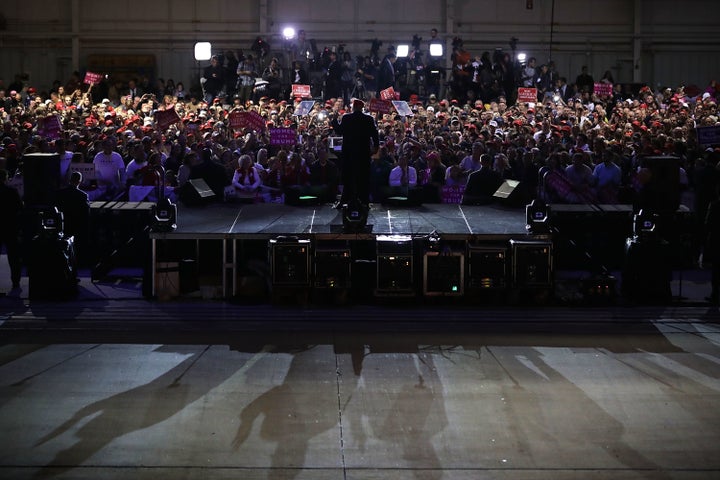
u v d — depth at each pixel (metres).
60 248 13.42
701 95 30.73
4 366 10.55
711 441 8.59
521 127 21.70
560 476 7.84
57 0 33.97
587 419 9.11
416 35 32.12
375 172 17.16
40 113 24.47
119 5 34.09
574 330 12.25
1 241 14.03
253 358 10.95
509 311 13.19
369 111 23.75
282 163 16.84
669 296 13.62
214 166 16.05
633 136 21.30
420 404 9.49
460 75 30.81
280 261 13.25
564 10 34.88
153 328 12.16
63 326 12.20
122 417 9.04
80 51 34.12
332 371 10.51
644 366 10.77
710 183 15.78
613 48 35.09
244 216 14.59
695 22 35.16
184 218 14.41
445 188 16.59
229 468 7.91
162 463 7.99
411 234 13.65
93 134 20.00
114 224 15.58
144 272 13.77
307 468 7.94
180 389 9.86
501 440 8.59
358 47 34.44
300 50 32.69
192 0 34.16
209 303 13.46
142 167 16.98
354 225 13.62
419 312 13.09
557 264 15.16
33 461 8.00
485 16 34.62
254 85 30.03
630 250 13.67
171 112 20.39
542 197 16.34
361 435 8.66
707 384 10.15
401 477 7.79
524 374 10.45
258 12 34.19
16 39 34.06
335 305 13.42
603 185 16.67
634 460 8.16
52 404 9.38
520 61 31.95
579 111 26.25
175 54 34.31
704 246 15.00
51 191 14.09
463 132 21.72
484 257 13.30
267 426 8.86
